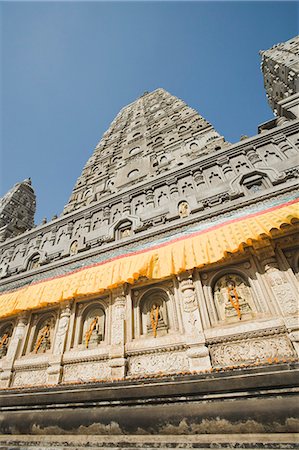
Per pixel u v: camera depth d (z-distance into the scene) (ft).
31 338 34.19
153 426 17.08
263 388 16.11
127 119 104.78
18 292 38.19
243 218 28.76
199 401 17.20
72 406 20.45
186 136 67.46
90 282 31.53
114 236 44.55
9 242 62.23
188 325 25.12
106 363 26.50
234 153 44.57
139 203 48.14
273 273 24.62
